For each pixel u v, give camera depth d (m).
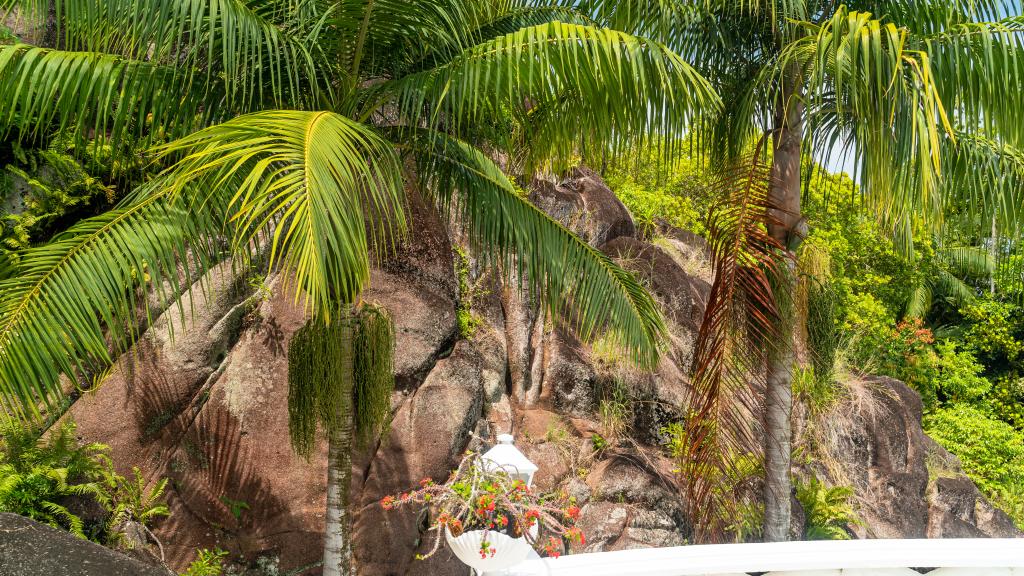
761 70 6.77
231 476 6.41
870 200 6.07
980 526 11.02
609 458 8.27
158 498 6.15
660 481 8.16
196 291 6.70
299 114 3.73
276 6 5.06
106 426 6.18
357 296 5.28
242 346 6.73
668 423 9.01
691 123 4.98
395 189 4.33
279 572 6.32
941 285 18.45
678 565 3.06
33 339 3.84
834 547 3.09
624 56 4.60
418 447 7.10
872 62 5.62
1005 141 5.88
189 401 6.49
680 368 9.68
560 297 5.55
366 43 5.21
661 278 10.11
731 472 5.97
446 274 8.05
